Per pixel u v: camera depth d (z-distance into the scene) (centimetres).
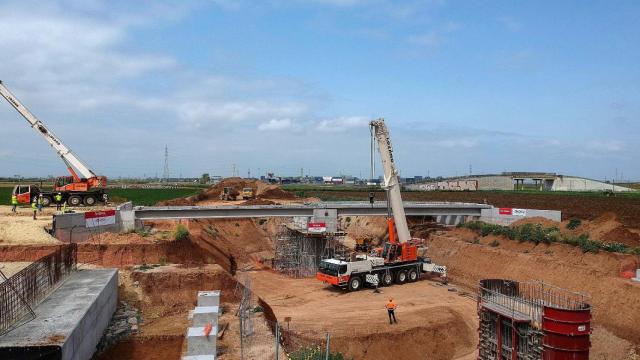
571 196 8800
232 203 8175
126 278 2988
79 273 2570
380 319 3391
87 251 3522
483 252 4794
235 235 6469
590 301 3412
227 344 2280
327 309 3656
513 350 2005
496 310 2119
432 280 4753
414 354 3014
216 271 3120
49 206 5038
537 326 1945
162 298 2883
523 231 4838
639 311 3070
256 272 5022
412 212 6122
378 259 4431
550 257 4181
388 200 4603
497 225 5484
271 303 3844
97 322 2117
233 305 2908
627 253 3775
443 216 6788
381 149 4512
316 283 4591
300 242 5334
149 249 3666
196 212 5119
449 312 3559
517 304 2188
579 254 4031
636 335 2978
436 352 3069
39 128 4897
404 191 12769
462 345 3184
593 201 7719
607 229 4453
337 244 6038
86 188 5097
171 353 2228
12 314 1752
